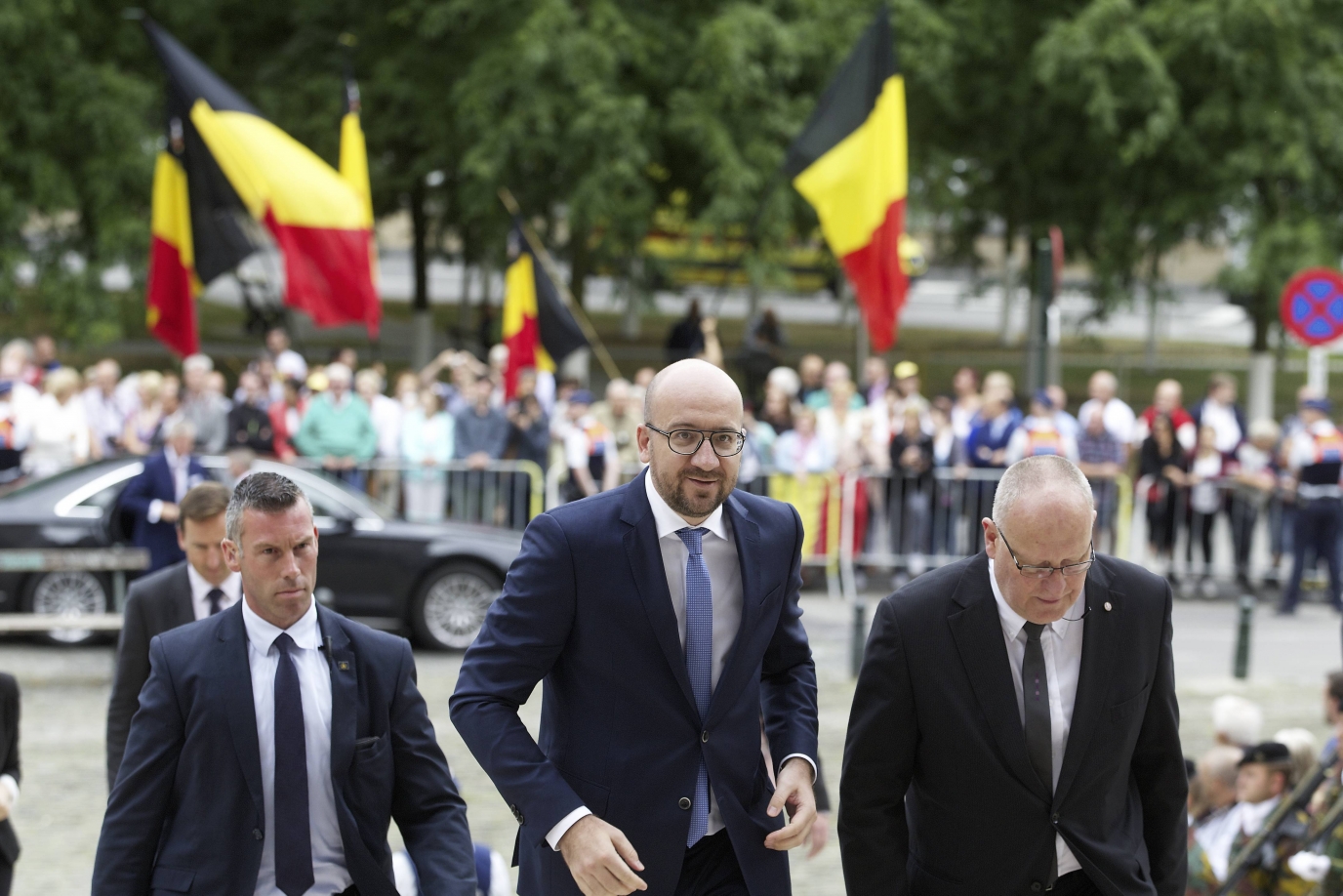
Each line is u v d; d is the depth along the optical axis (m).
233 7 67.56
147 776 10.34
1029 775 10.30
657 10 61.59
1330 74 63.38
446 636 34.00
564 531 10.59
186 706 10.43
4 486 38.34
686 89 60.09
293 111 62.91
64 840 19.84
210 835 10.25
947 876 10.62
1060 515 9.68
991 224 78.12
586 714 10.56
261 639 10.59
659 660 10.49
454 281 125.38
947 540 41.31
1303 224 64.81
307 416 40.38
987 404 41.91
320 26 65.50
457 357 43.19
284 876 10.32
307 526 10.56
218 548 13.96
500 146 57.62
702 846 10.73
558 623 10.51
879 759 10.57
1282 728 26.73
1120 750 10.43
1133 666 10.48
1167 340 112.12
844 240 36.00
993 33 66.56
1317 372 48.03
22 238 60.81
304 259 39.28
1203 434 42.94
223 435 40.06
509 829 20.91
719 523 10.85
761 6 60.62
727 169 57.72
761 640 10.74
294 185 39.06
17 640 33.78
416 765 10.80
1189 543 43.03
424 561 33.91
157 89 62.75
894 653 10.50
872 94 35.66
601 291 123.69
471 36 61.59
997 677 10.34
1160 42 63.53
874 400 46.78
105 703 27.84
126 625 13.92
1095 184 70.12
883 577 43.41
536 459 40.72
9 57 57.81
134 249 59.06
